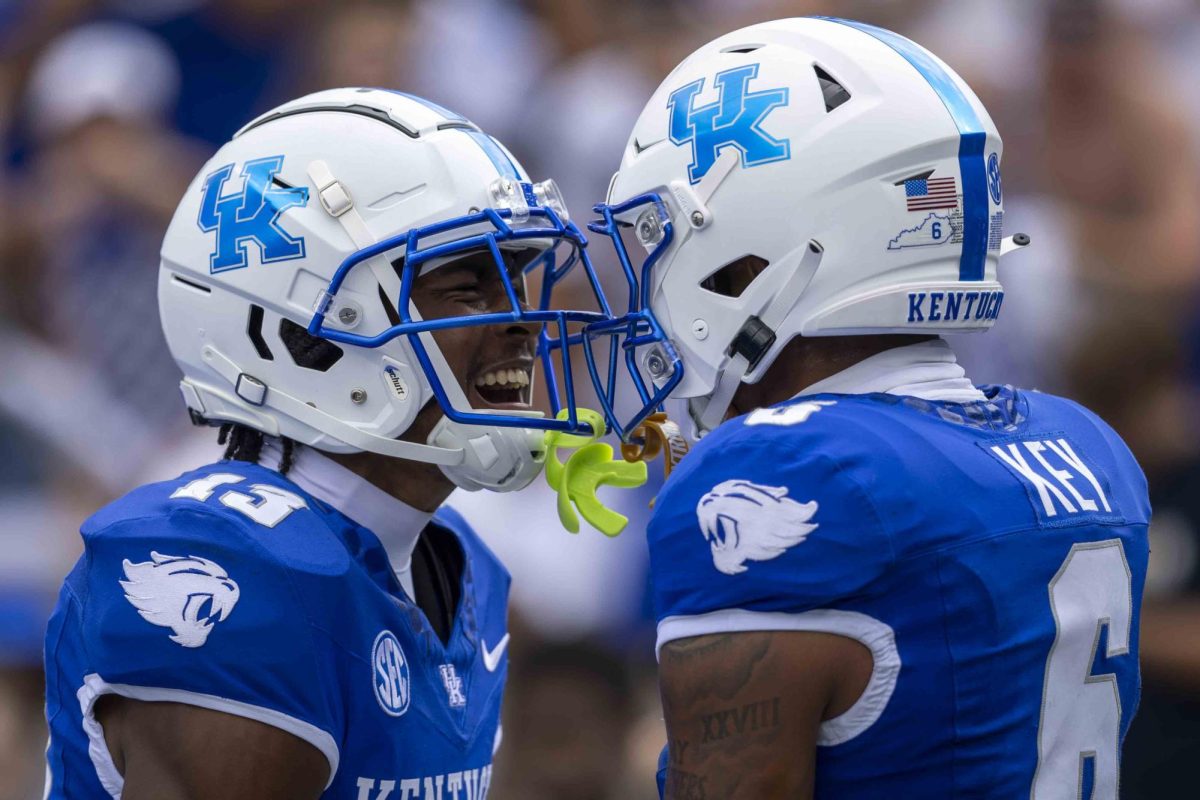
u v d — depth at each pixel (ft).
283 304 23.53
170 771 21.17
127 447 53.57
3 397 50.67
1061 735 20.48
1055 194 54.13
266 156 24.08
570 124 56.24
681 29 61.67
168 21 62.69
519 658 41.39
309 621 21.75
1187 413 45.27
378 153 23.77
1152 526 40.01
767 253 21.59
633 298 23.11
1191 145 54.03
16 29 64.03
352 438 23.54
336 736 22.02
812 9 62.18
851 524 19.25
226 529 21.88
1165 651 37.88
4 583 47.93
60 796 22.85
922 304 21.17
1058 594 20.36
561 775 39.73
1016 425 21.74
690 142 22.25
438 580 26.35
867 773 19.74
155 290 57.67
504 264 24.00
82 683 22.26
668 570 20.16
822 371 21.86
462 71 59.67
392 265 23.71
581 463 25.68
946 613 19.45
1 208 60.13
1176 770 37.50
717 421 23.03
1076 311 46.44
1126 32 54.90
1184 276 51.01
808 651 19.27
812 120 21.50
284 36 62.08
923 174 21.29
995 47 58.03
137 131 60.59
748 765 19.24
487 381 24.77
